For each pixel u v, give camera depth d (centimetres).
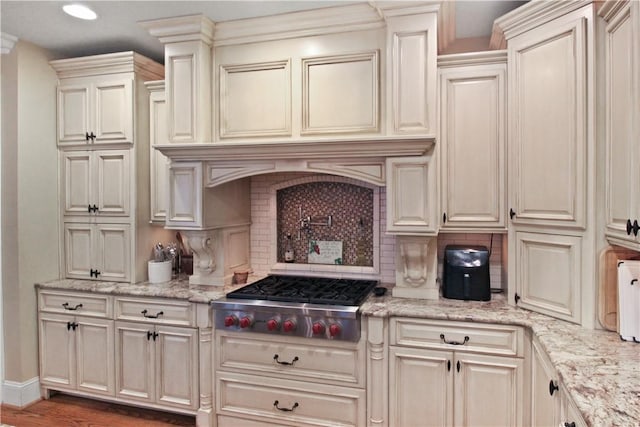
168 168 284
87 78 318
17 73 299
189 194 280
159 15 265
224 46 284
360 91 259
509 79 230
